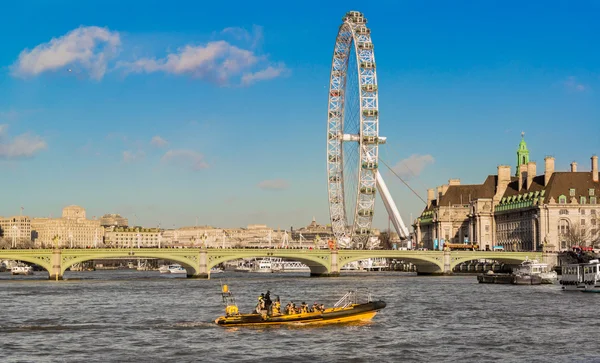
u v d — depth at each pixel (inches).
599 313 5349.4
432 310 5565.9
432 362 3533.5
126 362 3531.0
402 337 4188.0
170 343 3993.6
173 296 7022.6
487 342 4045.3
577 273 7504.9
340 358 3619.6
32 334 4323.3
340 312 4645.7
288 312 4712.1
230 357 3636.8
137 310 5649.6
